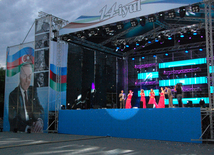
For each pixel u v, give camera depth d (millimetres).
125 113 13156
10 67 18375
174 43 21281
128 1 13516
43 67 16609
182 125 11203
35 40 17312
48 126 15953
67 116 15617
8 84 18328
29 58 17422
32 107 16781
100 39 19203
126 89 25000
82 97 19953
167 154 7602
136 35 19141
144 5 12938
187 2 11766
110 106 22953
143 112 12508
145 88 24469
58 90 16750
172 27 17938
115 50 22531
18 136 13828
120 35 18875
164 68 23828
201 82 21828
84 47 19625
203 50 21859
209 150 8500
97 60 21906
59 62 17047
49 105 16156
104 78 22594
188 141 10930
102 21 14445
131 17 13289
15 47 18281
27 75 17359
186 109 11180
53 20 16906
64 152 8055
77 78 19562
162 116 11859
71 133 15234
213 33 17344
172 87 23234
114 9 14023
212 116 10727
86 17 15227
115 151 8242
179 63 23078
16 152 8102
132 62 25297
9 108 17984
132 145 9867
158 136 11859
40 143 10484
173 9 12703
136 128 12648
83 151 8266
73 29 15766
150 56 24641
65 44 17781
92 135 14281
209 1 11211
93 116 14406
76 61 19531
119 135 13203
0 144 10336
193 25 17094
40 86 16578
